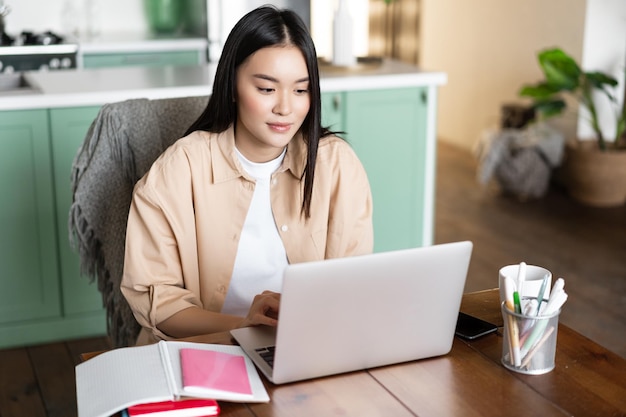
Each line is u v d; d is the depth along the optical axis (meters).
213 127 1.75
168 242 1.73
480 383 1.37
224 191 1.76
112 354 1.39
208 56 4.66
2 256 2.94
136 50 4.46
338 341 1.35
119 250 2.05
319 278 1.28
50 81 3.14
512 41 5.36
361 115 3.30
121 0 5.02
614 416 1.28
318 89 1.66
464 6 5.81
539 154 4.79
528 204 4.73
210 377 1.32
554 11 4.97
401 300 1.36
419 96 3.37
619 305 3.40
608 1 4.76
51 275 3.01
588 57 4.80
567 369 1.42
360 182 1.85
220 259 1.78
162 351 1.40
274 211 1.79
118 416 1.26
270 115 1.62
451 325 1.44
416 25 6.42
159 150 2.06
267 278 1.83
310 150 1.72
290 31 1.60
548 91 4.61
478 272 3.75
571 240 4.16
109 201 2.06
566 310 3.35
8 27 4.77
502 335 1.55
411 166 3.44
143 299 1.71
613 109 4.85
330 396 1.33
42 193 2.93
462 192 4.96
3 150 2.85
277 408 1.29
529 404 1.31
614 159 4.61
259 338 1.49
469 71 5.82
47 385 2.75
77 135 2.93
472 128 5.86
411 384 1.37
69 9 4.82
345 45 3.40
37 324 3.03
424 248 1.34
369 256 1.30
